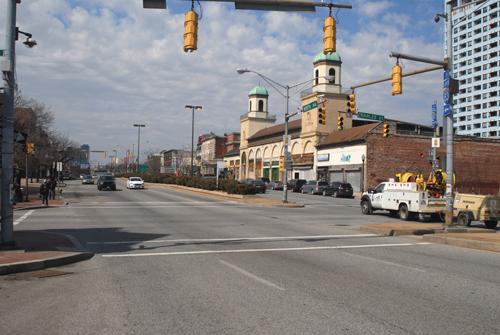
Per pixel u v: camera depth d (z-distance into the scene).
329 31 11.12
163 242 11.89
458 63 119.94
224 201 31.59
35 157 56.72
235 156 93.38
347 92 59.91
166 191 44.34
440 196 19.02
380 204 21.47
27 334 4.63
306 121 61.72
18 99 34.53
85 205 26.03
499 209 16.88
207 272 7.92
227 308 5.62
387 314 5.41
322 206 28.89
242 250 10.57
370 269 8.30
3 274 7.62
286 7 10.93
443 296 6.32
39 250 9.52
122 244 11.47
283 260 9.23
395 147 48.34
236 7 10.55
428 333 4.73
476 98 115.19
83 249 10.12
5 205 9.29
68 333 4.67
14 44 9.45
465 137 51.06
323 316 5.30
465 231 14.39
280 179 69.50
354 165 49.53
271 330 4.79
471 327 4.95
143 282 7.10
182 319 5.16
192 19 10.12
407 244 11.95
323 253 10.23
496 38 109.69
